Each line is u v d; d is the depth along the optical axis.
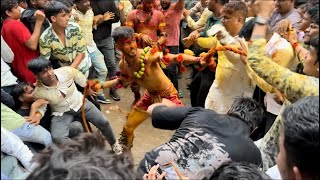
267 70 2.11
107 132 3.80
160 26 4.92
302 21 3.27
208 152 2.19
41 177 0.92
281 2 3.61
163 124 2.46
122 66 3.57
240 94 3.43
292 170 1.35
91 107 3.72
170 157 2.25
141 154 4.29
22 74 3.75
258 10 2.16
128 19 4.93
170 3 5.42
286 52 2.87
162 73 3.60
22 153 2.69
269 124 3.24
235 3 3.15
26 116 3.47
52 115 3.60
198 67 3.80
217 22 3.90
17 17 3.77
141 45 4.21
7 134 2.65
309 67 2.10
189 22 5.29
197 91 4.32
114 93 5.54
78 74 3.61
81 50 3.98
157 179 2.17
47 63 3.32
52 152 1.03
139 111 3.76
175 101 3.63
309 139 1.27
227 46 3.16
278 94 2.68
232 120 2.31
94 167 0.94
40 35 3.81
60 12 3.69
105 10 5.30
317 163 1.28
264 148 2.47
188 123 2.33
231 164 1.40
